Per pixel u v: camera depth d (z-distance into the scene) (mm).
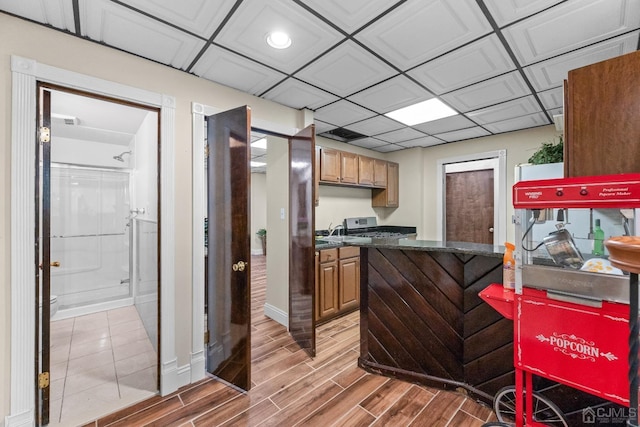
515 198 1345
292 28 1677
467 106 2912
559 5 1483
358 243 2301
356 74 2232
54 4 1444
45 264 1671
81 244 3744
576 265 1335
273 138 3307
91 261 3797
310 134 2504
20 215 1538
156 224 2283
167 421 1716
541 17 1576
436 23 1635
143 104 1973
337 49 1896
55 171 3611
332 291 3326
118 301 3764
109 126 3443
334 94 2600
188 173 2164
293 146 2857
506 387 1608
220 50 1891
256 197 8180
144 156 3131
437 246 2021
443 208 4617
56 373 2236
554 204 1230
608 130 1353
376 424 1682
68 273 3639
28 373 1562
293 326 2877
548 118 3273
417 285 2100
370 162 4457
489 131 3832
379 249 2250
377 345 2258
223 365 2164
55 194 3611
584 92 1415
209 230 2314
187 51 1895
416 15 1569
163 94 2041
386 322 2223
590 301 1172
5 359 1511
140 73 1948
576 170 1438
